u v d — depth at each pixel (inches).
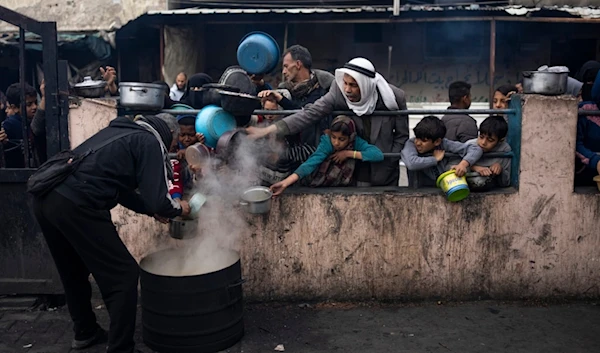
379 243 150.5
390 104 147.9
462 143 154.3
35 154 166.1
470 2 429.4
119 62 446.6
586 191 151.9
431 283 152.6
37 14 452.8
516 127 149.8
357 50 462.0
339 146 146.4
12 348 130.5
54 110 145.3
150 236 151.2
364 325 141.5
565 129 146.7
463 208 149.3
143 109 136.9
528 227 150.6
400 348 130.1
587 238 151.3
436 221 149.8
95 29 442.6
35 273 151.8
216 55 470.0
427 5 402.0
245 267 151.6
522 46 448.1
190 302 124.6
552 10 383.6
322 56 463.5
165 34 416.8
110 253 116.0
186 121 139.8
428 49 456.8
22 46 144.2
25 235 150.3
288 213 148.9
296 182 158.1
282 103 158.2
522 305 152.0
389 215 149.3
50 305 153.3
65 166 111.7
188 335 125.8
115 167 114.6
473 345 131.3
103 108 145.3
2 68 438.3
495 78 454.9
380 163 155.2
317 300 153.2
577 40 444.5
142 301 130.3
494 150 151.9
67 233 113.2
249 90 161.3
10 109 182.9
